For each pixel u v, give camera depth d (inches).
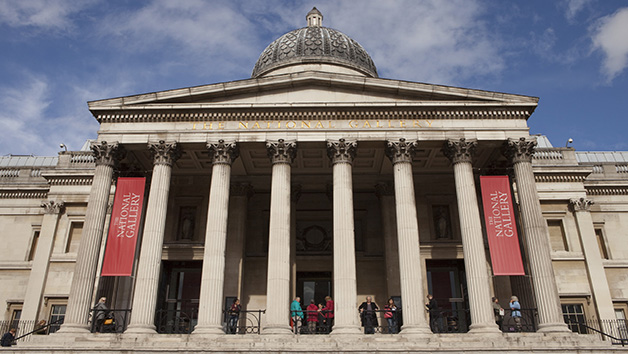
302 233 1617.9
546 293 1146.0
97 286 1477.6
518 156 1284.4
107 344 1024.2
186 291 1517.0
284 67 1745.8
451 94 1320.1
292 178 1603.1
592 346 1007.0
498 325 1201.4
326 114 1307.8
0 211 1831.9
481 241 1192.2
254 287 1519.4
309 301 1561.3
